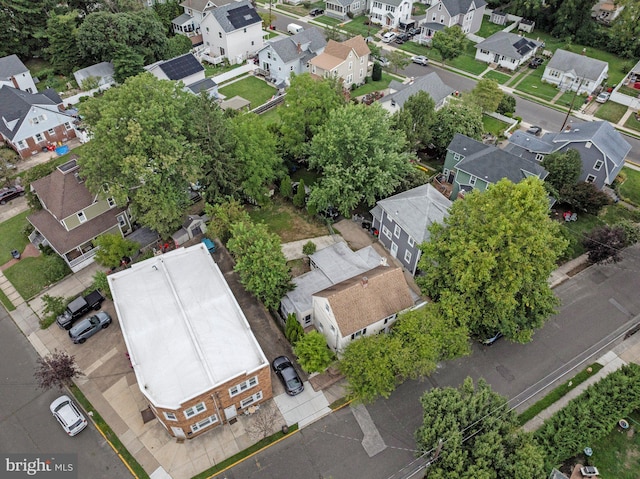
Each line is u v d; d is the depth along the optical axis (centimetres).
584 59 7331
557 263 4606
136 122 3941
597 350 3834
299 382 3438
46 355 3697
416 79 7106
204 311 3491
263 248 3806
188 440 3197
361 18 9831
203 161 4412
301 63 7569
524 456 2620
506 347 3838
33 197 4572
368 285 3575
